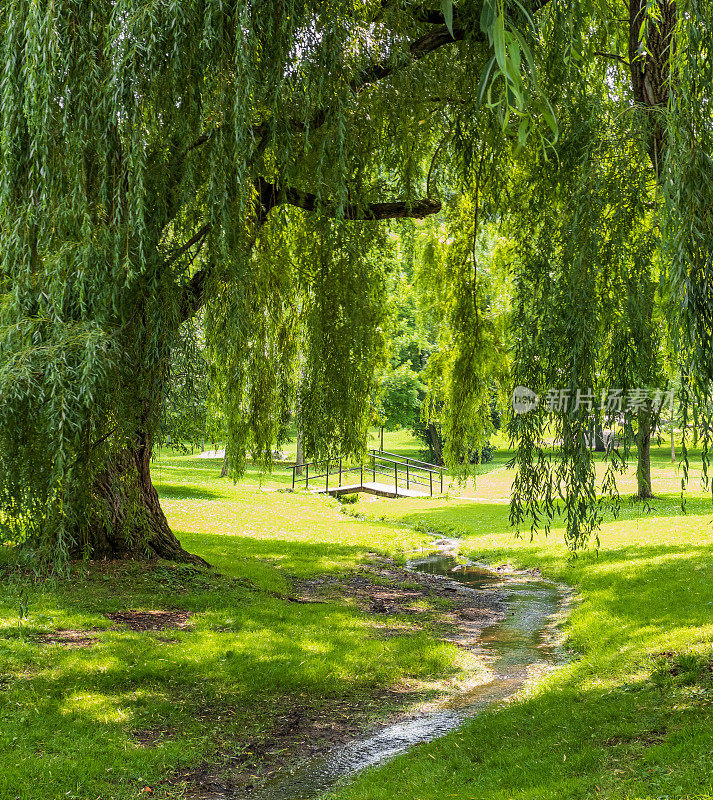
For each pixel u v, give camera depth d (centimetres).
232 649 934
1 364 572
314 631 1074
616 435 723
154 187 664
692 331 539
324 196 806
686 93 543
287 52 701
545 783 529
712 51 544
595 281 680
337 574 1578
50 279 596
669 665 799
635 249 677
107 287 614
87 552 706
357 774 638
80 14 604
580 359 681
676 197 536
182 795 584
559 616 1262
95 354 570
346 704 816
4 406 550
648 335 677
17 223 595
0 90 597
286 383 1083
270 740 709
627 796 460
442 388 1341
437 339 1355
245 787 607
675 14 615
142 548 1270
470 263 1172
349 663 935
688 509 2298
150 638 932
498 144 891
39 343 589
